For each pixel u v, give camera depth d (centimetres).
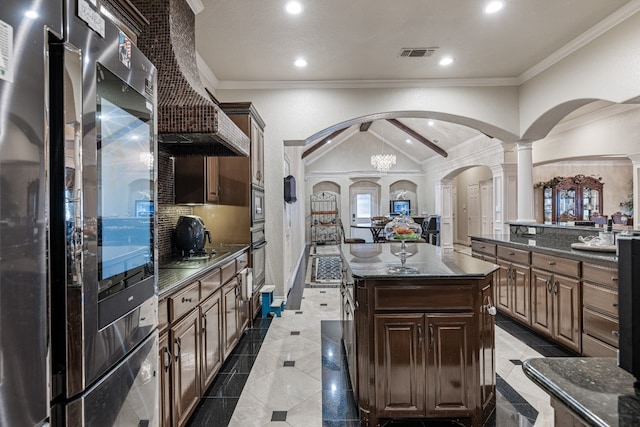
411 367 205
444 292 204
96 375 97
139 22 178
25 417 73
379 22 320
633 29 305
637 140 508
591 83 348
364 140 1227
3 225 68
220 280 263
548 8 301
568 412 75
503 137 492
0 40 68
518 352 311
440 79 459
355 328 219
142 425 125
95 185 96
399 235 233
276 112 464
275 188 464
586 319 281
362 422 208
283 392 246
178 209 320
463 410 204
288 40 352
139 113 127
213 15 304
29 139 74
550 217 913
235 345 305
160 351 167
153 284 138
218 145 296
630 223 852
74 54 88
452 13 307
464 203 1155
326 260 885
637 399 68
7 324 69
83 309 91
